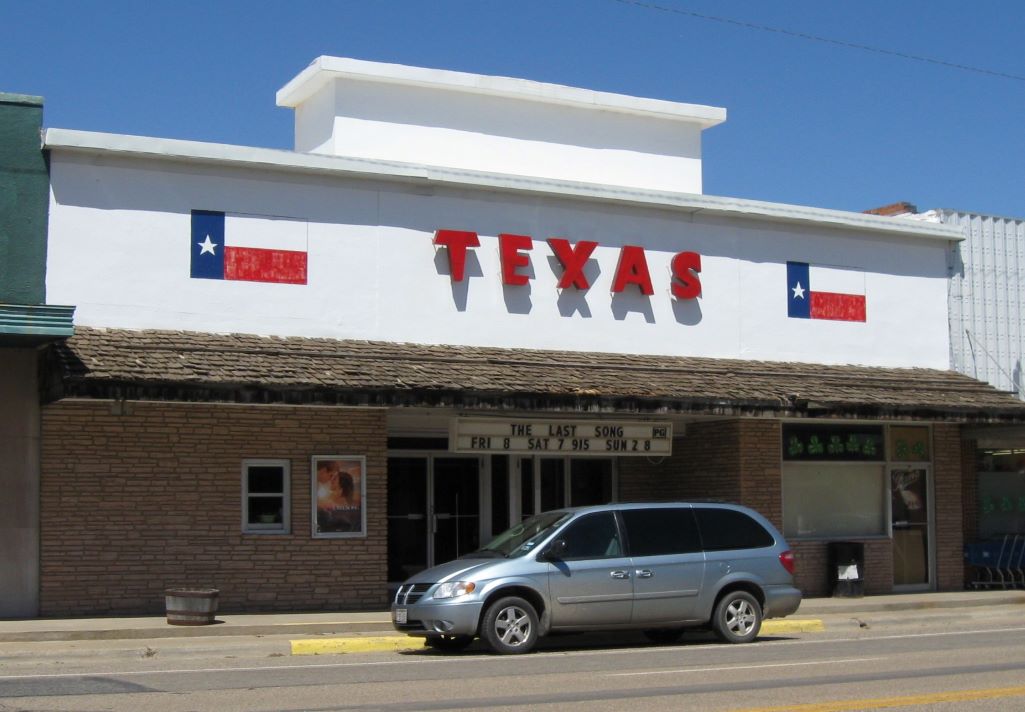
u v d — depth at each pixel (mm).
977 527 25219
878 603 21406
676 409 20109
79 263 18172
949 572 24422
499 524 22422
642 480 23797
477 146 23141
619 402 19609
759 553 16438
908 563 24156
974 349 25906
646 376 21047
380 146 22469
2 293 17625
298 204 19797
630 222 22562
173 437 18297
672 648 15797
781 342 23875
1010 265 26625
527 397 18859
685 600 15789
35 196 17984
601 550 15508
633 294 22469
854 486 23781
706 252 23266
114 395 16234
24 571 17344
